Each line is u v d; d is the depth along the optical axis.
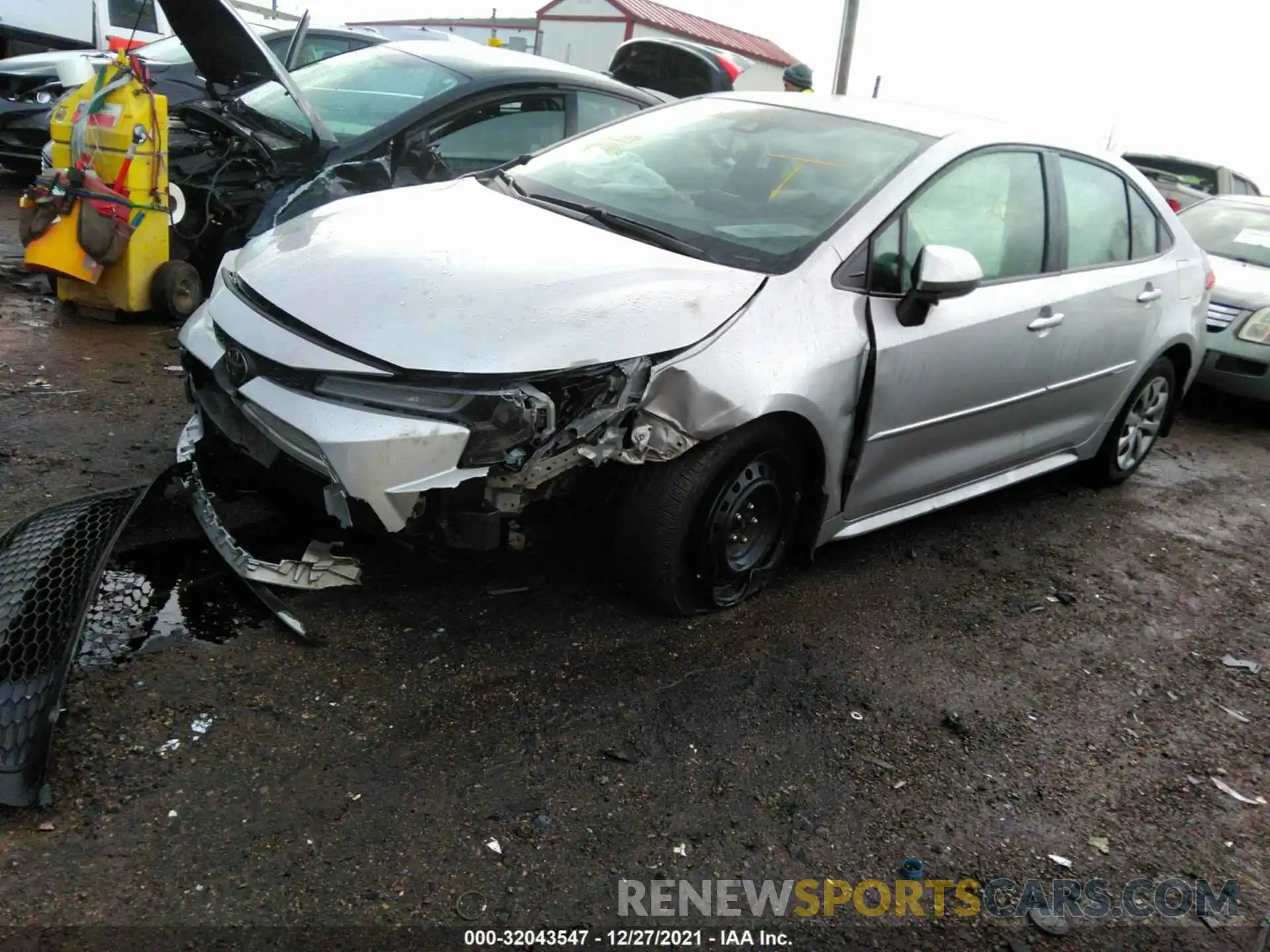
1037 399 4.38
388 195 3.88
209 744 2.56
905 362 3.54
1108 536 4.90
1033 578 4.31
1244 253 7.96
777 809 2.68
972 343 3.81
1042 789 2.95
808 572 3.99
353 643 3.04
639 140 4.24
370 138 5.77
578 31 24.33
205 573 3.25
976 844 2.69
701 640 3.36
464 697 2.89
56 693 2.41
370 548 3.46
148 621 2.98
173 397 4.79
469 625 3.22
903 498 3.95
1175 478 5.95
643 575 3.23
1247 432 7.19
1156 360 5.18
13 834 2.22
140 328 5.82
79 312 5.89
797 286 3.30
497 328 2.79
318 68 6.77
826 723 3.06
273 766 2.52
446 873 2.30
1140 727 3.35
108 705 2.62
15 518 3.42
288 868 2.25
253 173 6.13
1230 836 2.88
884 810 2.75
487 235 3.32
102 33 11.90
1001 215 4.09
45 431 4.17
